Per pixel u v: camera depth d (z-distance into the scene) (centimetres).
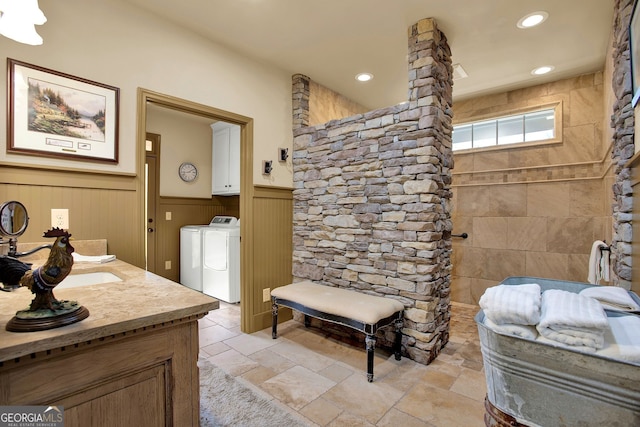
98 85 197
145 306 94
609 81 254
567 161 323
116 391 83
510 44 260
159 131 434
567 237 323
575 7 212
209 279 407
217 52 264
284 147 320
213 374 213
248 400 184
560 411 65
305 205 316
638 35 142
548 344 64
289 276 325
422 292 230
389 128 250
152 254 427
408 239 238
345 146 281
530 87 344
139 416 87
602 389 60
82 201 192
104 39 201
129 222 211
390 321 226
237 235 384
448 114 257
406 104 239
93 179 196
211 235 403
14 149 168
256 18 231
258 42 264
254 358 238
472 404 182
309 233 312
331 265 291
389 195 250
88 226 194
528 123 352
